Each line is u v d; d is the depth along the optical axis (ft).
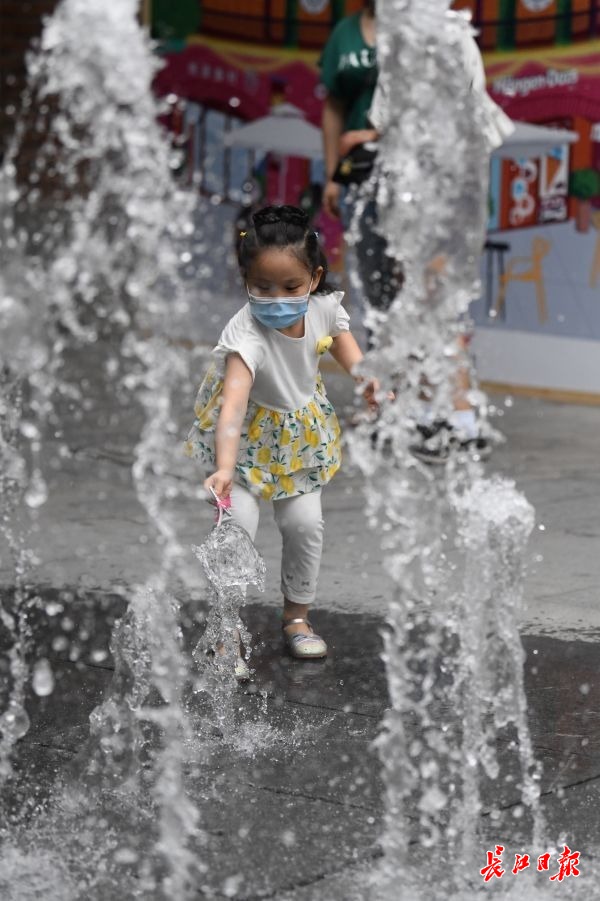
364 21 66.18
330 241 90.38
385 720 31.73
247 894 23.07
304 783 27.94
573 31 80.38
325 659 36.52
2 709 32.22
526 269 84.17
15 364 40.96
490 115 56.29
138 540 48.06
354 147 63.87
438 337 38.22
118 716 31.63
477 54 57.06
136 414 71.36
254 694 33.60
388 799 27.14
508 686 33.58
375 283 64.75
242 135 93.35
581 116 80.69
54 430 66.54
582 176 81.10
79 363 82.94
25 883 23.43
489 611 33.09
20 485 53.16
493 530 33.04
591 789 27.96
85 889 23.22
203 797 27.12
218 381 36.17
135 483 57.31
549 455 66.74
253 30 93.56
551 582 44.27
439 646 37.37
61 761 28.99
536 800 27.30
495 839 25.50
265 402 36.17
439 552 46.29
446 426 60.13
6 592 41.60
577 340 82.74
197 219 95.86
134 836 25.35
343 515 52.70
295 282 34.63
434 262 38.68
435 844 25.22
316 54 91.56
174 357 86.38
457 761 29.22
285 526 36.94
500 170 84.23
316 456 36.55
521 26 82.28
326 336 36.47
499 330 85.61
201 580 43.11
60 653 36.42
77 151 84.74
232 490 36.32
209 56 95.20
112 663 35.65
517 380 85.40
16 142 88.69
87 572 43.88
